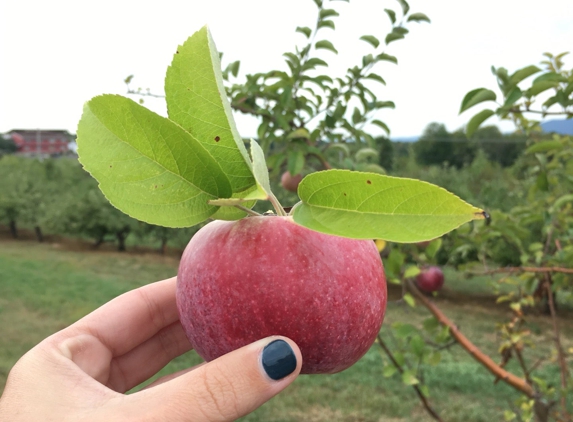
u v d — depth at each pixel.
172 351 0.37
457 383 1.20
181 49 0.17
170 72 0.17
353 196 0.15
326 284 0.17
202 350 0.20
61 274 2.41
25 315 1.66
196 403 0.18
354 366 1.30
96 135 0.16
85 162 0.16
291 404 1.07
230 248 0.18
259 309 0.17
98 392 0.21
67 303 1.83
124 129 0.16
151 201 0.17
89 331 0.31
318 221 0.16
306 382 1.20
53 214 3.42
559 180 0.71
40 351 0.25
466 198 2.39
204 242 0.19
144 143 0.16
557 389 0.54
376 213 0.15
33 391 0.22
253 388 0.18
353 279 0.18
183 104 0.17
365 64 0.58
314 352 0.18
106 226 3.31
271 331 0.17
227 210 0.19
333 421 1.00
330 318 0.17
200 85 0.17
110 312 0.32
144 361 0.35
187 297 0.19
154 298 0.34
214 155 0.18
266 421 0.99
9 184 3.82
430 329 0.49
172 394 0.19
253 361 0.17
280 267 0.17
